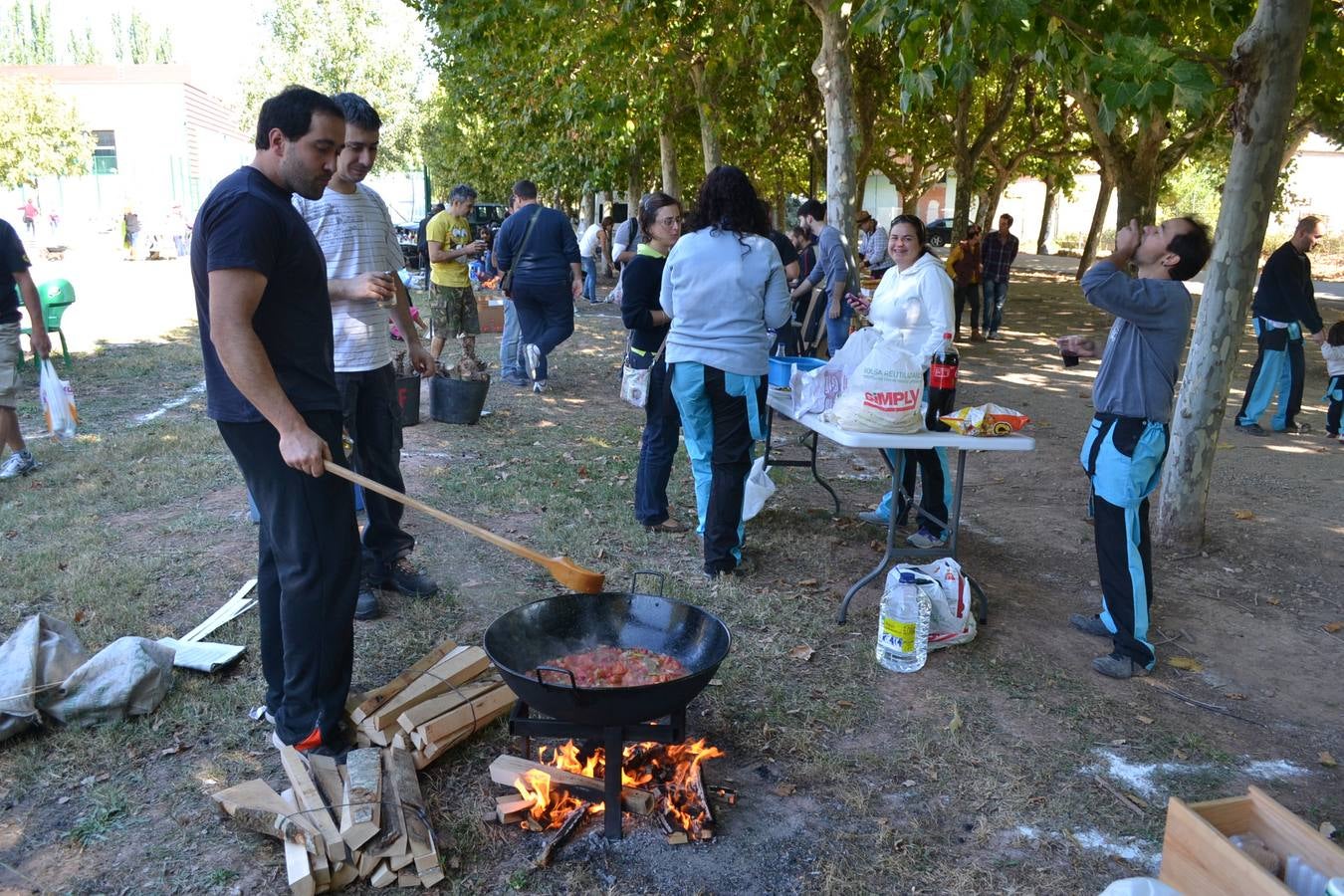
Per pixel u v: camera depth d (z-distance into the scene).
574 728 2.79
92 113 37.84
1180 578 5.12
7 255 6.15
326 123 2.90
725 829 2.92
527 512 5.79
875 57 17.08
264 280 2.82
